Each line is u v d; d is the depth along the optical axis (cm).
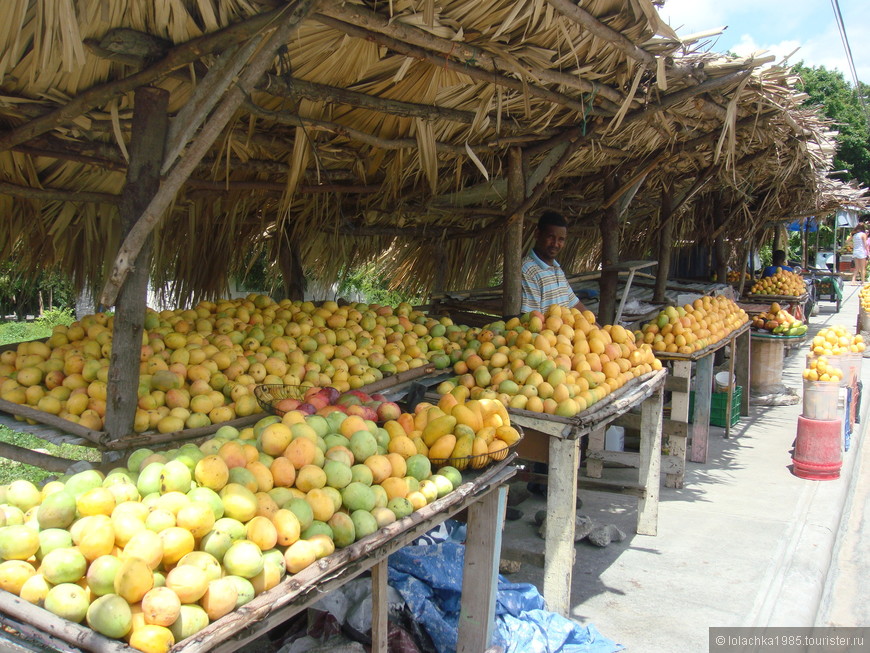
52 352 323
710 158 658
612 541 454
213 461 190
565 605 347
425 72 336
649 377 452
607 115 427
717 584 393
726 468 624
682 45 355
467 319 609
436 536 351
